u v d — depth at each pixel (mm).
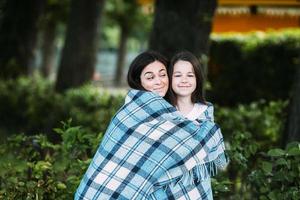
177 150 4176
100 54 50344
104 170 4246
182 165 4184
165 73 4527
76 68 17250
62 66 17344
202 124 4320
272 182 5367
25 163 5719
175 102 4570
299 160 5129
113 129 4324
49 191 5320
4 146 6105
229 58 16703
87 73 17422
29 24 19000
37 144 6090
